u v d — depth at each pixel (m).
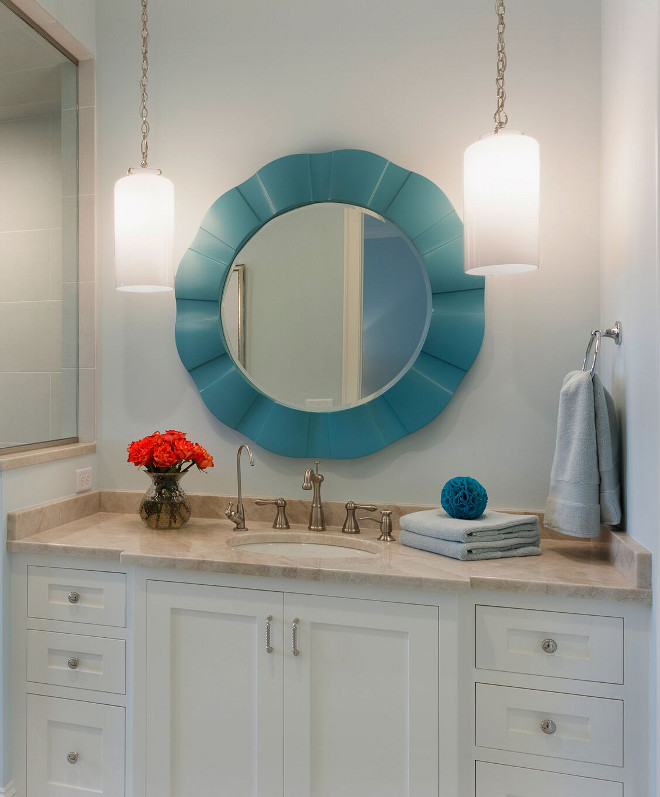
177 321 2.08
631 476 1.53
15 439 1.89
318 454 1.97
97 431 2.20
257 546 1.87
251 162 2.08
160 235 1.86
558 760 1.45
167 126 2.14
